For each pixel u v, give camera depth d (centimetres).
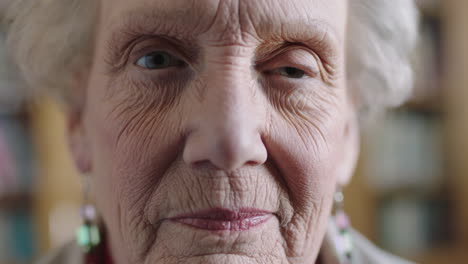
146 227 60
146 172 59
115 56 61
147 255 61
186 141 56
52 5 73
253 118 55
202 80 56
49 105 154
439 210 186
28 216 157
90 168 78
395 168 177
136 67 60
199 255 57
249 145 53
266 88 60
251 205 57
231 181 55
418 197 182
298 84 61
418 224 183
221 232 56
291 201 61
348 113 80
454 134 182
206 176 55
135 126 60
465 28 179
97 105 65
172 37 56
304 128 60
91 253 86
